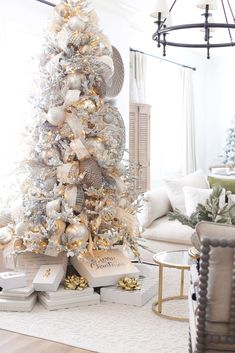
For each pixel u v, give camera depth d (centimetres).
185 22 664
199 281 189
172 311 337
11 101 450
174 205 489
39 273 353
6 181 438
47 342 286
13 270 371
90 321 318
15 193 394
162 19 377
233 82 941
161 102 813
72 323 314
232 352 188
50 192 363
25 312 334
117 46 585
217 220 301
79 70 372
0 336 294
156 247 460
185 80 853
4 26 437
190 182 513
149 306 348
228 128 898
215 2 335
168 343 284
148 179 696
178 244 450
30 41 465
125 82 608
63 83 369
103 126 384
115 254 388
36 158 374
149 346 280
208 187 542
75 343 284
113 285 365
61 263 369
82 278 357
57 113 362
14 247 372
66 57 372
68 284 350
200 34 737
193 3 579
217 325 186
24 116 389
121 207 397
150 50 755
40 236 360
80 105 368
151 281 379
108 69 383
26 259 372
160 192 496
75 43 372
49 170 372
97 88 388
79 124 367
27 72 460
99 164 374
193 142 880
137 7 586
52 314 330
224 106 955
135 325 312
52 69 366
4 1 430
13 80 452
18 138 389
